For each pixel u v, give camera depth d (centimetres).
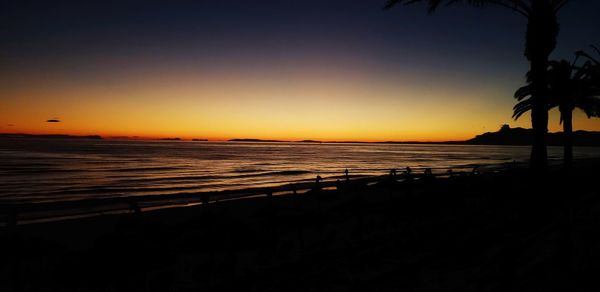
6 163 6159
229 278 652
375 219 1191
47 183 3666
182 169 5694
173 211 1550
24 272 652
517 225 1077
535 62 1346
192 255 805
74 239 1072
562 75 2761
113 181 3947
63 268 655
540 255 744
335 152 16325
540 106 1361
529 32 1334
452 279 641
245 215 1273
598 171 3083
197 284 639
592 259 712
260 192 1084
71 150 11581
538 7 1305
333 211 1248
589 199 1519
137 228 842
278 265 720
